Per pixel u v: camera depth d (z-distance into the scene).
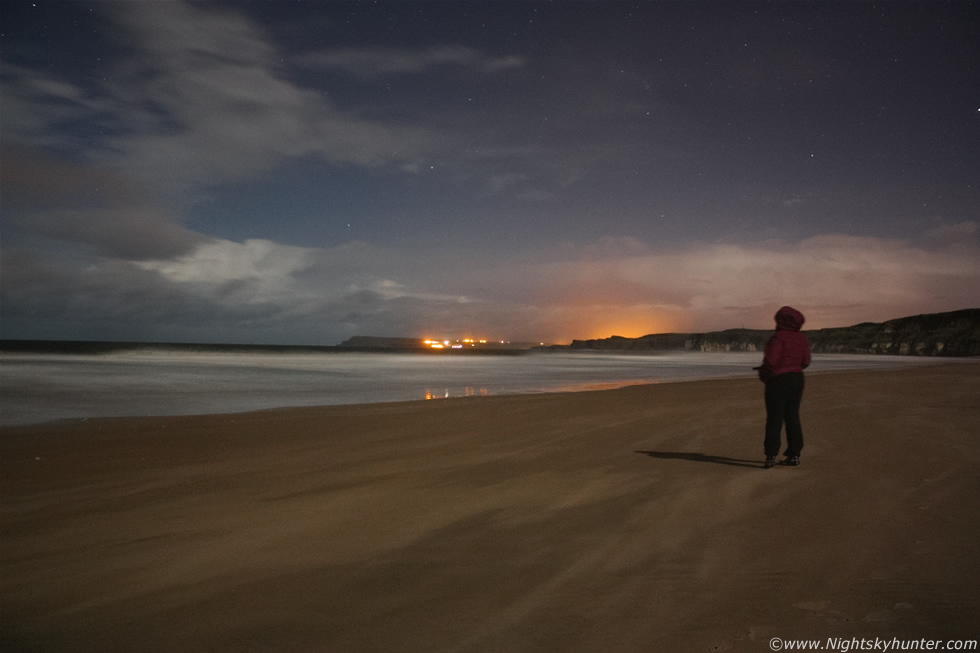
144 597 3.28
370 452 7.94
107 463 7.25
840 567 3.56
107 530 4.51
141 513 4.98
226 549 4.05
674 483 5.89
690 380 25.83
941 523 4.41
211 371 33.22
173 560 3.85
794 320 6.59
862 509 4.84
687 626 2.84
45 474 6.60
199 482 6.17
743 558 3.75
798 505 5.00
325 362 53.56
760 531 4.30
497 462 7.13
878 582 3.33
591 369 41.28
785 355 6.48
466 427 10.29
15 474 6.61
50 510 5.10
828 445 7.92
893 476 6.02
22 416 12.59
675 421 10.70
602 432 9.49
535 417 11.58
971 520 4.48
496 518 4.74
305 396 18.38
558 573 3.54
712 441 8.51
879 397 14.56
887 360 65.50
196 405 15.30
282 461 7.33
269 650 2.67
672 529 4.39
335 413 12.79
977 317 112.25
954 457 6.93
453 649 2.66
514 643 2.70
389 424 10.81
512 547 4.03
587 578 3.46
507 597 3.21
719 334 190.12
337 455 7.73
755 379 25.58
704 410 12.37
